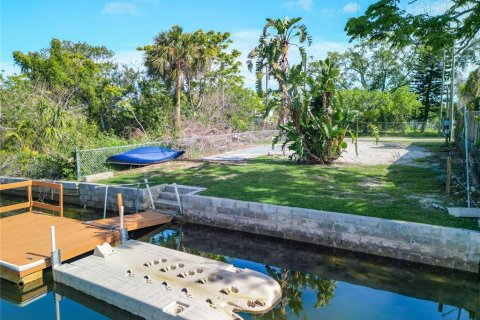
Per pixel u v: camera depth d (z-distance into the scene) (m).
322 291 6.46
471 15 9.84
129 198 11.59
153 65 22.80
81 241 7.85
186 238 9.50
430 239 7.07
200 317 4.88
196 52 23.55
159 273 6.34
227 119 28.95
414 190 10.03
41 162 14.75
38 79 21.95
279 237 8.85
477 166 10.47
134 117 25.41
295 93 14.05
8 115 17.53
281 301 6.02
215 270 6.41
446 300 6.08
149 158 15.15
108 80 26.34
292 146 14.61
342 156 16.39
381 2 10.02
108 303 5.76
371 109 35.00
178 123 23.09
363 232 7.75
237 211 9.42
